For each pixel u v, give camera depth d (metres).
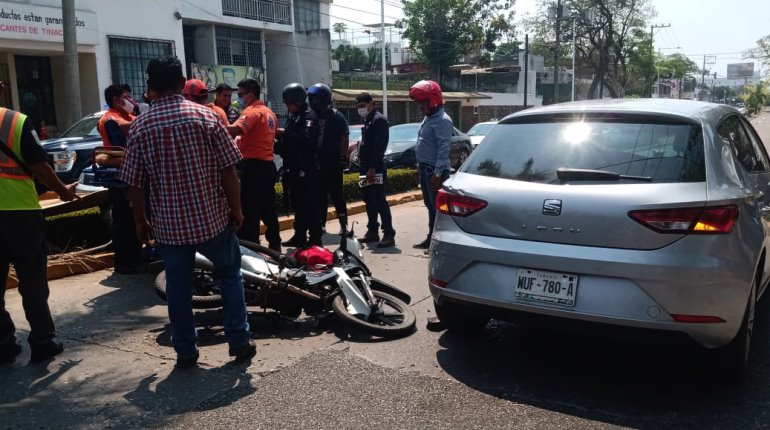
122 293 5.59
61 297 5.46
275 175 6.64
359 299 4.60
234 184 3.90
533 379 3.83
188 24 26.75
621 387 3.72
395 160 15.31
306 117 7.04
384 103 31.45
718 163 3.54
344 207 8.07
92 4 18.92
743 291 3.32
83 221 7.04
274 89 32.84
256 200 6.45
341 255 4.95
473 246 3.76
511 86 50.34
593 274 3.38
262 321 4.89
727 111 4.38
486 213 3.76
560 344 4.42
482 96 44.78
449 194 4.00
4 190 3.86
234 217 3.96
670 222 3.24
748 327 3.55
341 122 7.84
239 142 6.35
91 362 4.06
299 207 7.17
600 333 3.40
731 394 3.60
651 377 3.85
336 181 7.93
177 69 3.75
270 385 3.71
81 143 9.62
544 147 3.88
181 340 3.92
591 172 3.54
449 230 3.95
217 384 3.73
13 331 4.14
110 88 5.98
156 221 3.78
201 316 5.01
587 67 55.66
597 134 3.80
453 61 45.66
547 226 3.53
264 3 29.14
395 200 11.77
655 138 3.66
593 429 3.21
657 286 3.22
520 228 3.62
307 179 7.09
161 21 21.48
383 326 4.50
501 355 4.21
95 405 3.47
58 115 19.66
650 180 3.43
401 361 4.09
